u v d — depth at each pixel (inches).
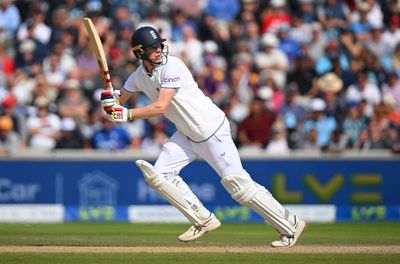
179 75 973.8
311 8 2381.9
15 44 2210.9
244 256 937.5
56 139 1921.8
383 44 2327.8
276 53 2225.6
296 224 1022.4
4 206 1753.2
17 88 2047.2
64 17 2234.3
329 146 1989.4
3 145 1870.1
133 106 1974.7
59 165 1774.1
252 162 1815.9
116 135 1925.4
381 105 2030.0
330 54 2220.7
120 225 1571.1
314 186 1830.7
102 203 1779.0
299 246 1053.2
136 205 1781.5
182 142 1018.7
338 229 1507.1
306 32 2313.0
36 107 1979.6
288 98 2054.6
